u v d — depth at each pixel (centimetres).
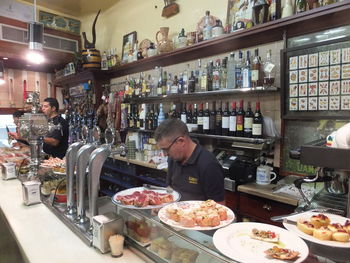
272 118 225
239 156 235
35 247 104
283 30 206
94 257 96
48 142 301
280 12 205
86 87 425
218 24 243
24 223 128
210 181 136
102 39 454
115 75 405
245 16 232
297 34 202
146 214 99
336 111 185
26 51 425
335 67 183
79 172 119
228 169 216
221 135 237
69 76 446
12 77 470
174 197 113
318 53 191
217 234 78
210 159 140
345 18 176
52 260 94
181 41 282
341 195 138
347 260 68
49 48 451
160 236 92
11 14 411
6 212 142
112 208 126
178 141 136
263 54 227
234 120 226
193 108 285
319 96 192
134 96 340
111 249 97
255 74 213
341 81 181
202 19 266
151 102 342
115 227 101
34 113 188
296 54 201
